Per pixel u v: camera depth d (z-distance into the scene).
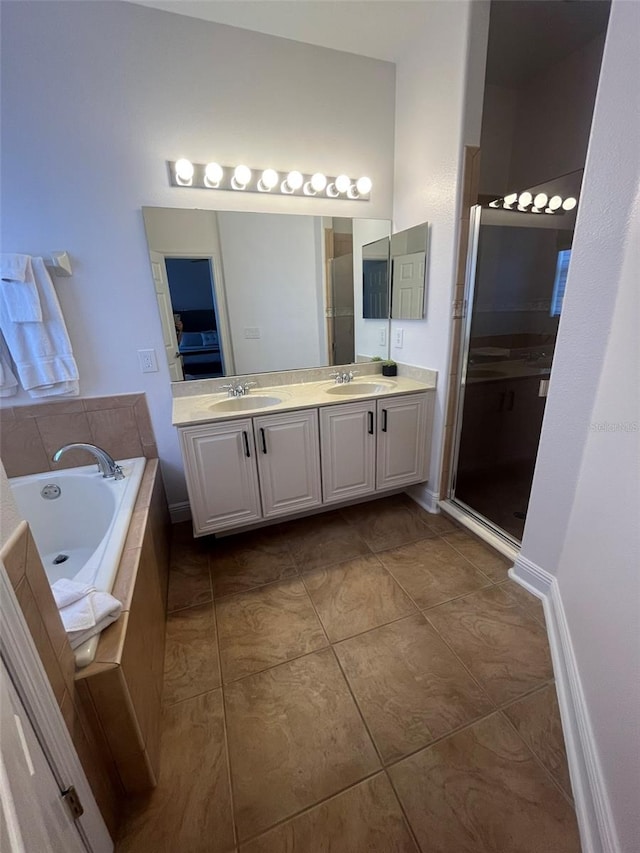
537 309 1.96
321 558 1.99
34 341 1.78
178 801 1.02
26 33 1.58
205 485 1.90
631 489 0.97
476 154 1.85
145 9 1.70
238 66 1.89
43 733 0.69
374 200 2.35
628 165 1.10
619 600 0.97
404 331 2.47
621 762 0.86
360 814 0.98
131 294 1.98
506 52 2.28
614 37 1.10
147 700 1.09
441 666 1.37
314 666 1.39
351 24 1.85
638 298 1.02
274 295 2.27
